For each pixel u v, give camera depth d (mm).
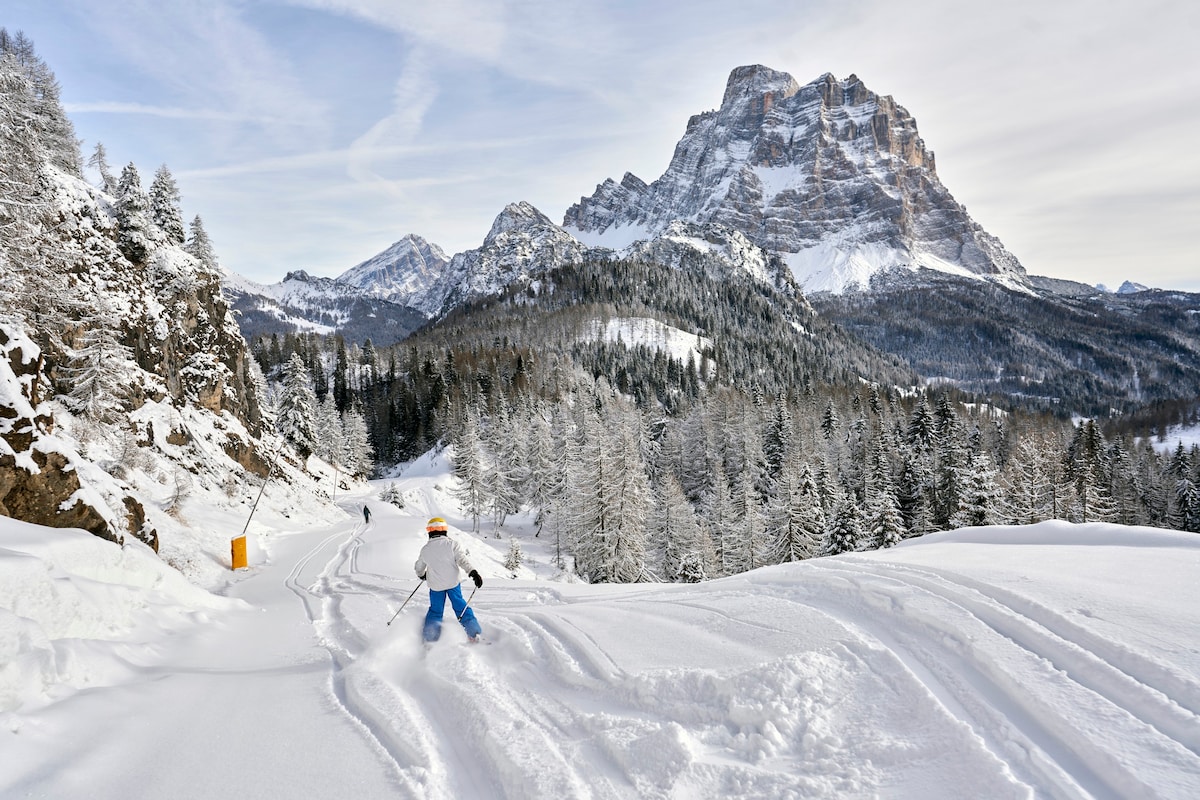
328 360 151750
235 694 5191
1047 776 2867
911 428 64688
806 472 40312
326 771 3756
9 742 3738
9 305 19672
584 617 6395
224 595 11961
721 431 75438
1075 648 3828
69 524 9391
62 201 27531
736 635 5148
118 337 25594
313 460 64500
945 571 5625
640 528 39219
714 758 3488
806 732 3559
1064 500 43156
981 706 3527
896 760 3211
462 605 6336
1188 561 5645
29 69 40344
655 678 4418
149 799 3430
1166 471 70000
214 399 34969
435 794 3447
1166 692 3271
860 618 5098
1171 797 2570
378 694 4953
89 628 6137
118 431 22984
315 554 18422
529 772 3441
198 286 38312
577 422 81500
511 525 70750
